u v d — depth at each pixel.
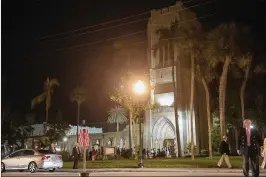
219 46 42.66
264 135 59.94
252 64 50.50
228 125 59.66
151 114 64.69
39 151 28.34
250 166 13.01
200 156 52.97
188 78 61.66
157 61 67.00
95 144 74.81
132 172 25.08
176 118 53.31
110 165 32.44
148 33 69.00
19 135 76.19
